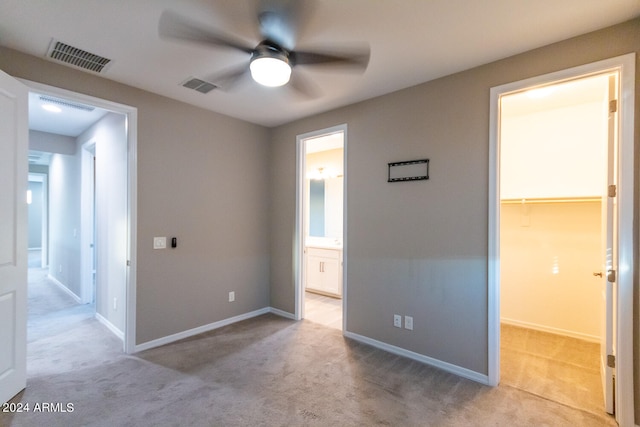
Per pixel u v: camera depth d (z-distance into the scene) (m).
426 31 1.94
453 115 2.53
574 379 2.45
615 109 1.97
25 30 1.94
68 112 3.55
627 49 1.86
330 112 3.38
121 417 1.94
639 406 1.83
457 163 2.51
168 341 3.07
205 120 3.35
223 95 2.98
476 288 2.43
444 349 2.58
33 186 10.26
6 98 2.04
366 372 2.53
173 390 2.24
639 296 1.83
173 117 3.08
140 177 2.86
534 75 2.16
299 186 3.75
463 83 2.47
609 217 2.01
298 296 3.77
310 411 2.02
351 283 3.20
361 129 3.12
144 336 2.91
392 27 1.89
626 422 1.85
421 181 2.71
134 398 2.14
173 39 2.03
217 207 3.49
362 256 3.11
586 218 3.31
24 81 2.22
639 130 1.83
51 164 5.79
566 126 3.39
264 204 4.02
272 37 1.99
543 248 3.52
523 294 3.62
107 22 1.86
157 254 2.99
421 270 2.71
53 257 5.72
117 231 3.30
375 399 2.16
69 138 4.67
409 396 2.20
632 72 1.84
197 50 2.16
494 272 2.34
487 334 2.37
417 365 2.65
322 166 5.57
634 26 1.84
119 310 3.24
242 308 3.77
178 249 3.14
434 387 2.32
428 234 2.67
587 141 3.29
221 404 2.09
